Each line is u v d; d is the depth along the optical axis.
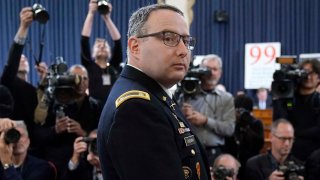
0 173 2.29
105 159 1.19
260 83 7.21
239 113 3.74
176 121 1.24
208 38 7.72
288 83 3.35
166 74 1.25
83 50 3.76
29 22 3.23
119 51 3.74
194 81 3.21
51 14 7.11
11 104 2.93
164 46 1.23
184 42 1.26
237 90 7.64
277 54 7.15
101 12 3.66
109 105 1.22
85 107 3.31
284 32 7.60
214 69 3.46
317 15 7.50
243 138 3.70
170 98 1.31
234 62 7.72
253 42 7.67
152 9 1.27
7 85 3.23
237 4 7.66
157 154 1.12
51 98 3.17
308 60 3.46
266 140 4.82
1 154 2.34
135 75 1.26
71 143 3.22
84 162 3.02
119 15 6.73
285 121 3.28
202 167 1.28
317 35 7.50
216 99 3.42
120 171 1.12
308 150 3.36
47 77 3.36
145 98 1.18
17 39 3.22
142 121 1.14
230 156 2.99
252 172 3.30
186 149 1.23
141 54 1.26
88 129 3.29
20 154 2.86
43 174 2.91
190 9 6.84
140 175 1.10
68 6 7.16
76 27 7.17
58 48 7.14
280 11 7.60
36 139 3.23
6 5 7.01
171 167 1.12
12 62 3.21
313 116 3.37
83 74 3.40
